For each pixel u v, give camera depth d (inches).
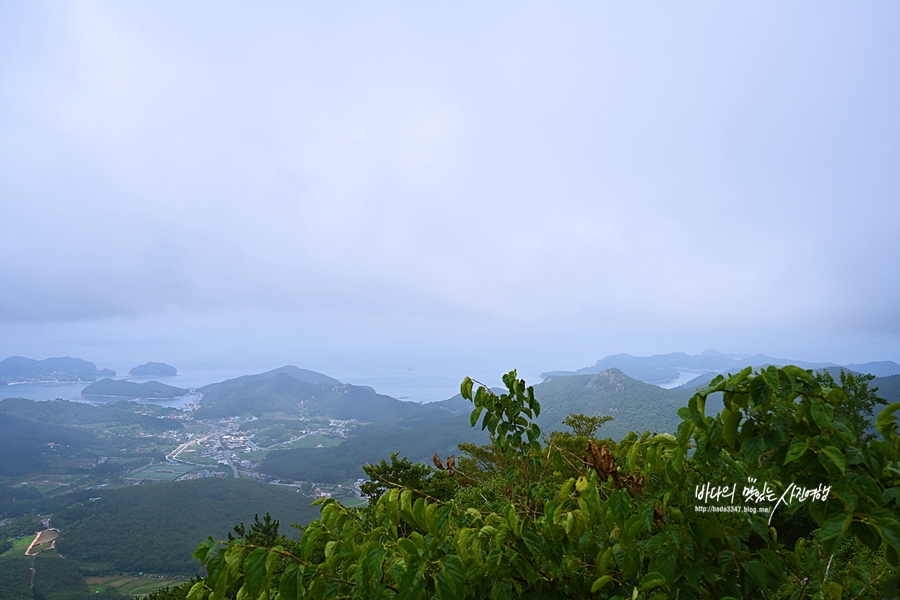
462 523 90.7
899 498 57.1
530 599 78.7
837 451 55.7
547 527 77.7
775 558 74.2
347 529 79.4
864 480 57.6
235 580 66.4
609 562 79.0
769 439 63.1
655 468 82.7
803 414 62.8
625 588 77.7
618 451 99.9
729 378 67.2
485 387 126.5
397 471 529.7
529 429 121.6
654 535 77.2
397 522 79.4
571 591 80.5
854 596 79.4
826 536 55.6
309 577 67.1
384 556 69.6
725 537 73.8
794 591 87.1
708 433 66.7
